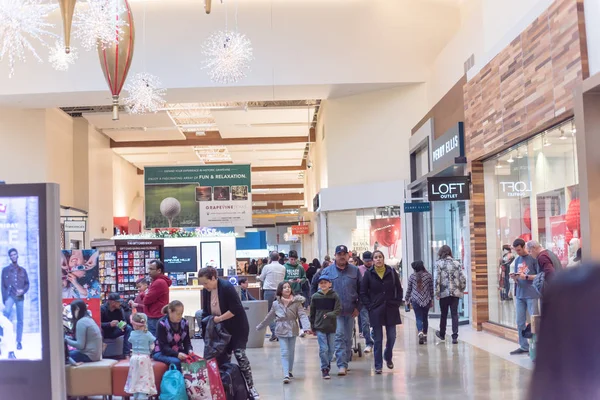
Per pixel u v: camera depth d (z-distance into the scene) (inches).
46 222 256.5
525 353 410.0
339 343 376.5
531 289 395.5
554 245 399.5
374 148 845.8
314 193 1296.8
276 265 568.7
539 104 388.2
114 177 1370.6
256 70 770.8
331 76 776.9
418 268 486.6
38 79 768.3
